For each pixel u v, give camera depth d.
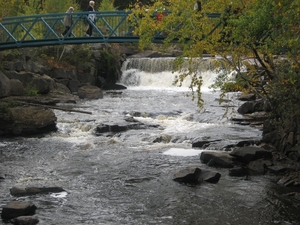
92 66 40.12
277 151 19.20
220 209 14.02
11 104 25.58
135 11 19.72
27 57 34.59
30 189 15.09
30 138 22.62
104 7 48.03
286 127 19.08
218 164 18.05
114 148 20.88
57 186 15.79
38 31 38.62
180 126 24.91
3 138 22.59
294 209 14.02
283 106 18.78
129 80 42.91
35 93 31.89
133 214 13.64
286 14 14.58
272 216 13.53
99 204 14.34
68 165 18.31
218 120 26.08
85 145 21.27
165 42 19.62
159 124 25.25
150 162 18.66
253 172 17.34
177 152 20.12
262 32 17.09
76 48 39.91
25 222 12.79
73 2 46.62
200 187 15.81
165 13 22.77
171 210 13.94
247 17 16.66
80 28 37.50
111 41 29.50
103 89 40.75
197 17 19.08
